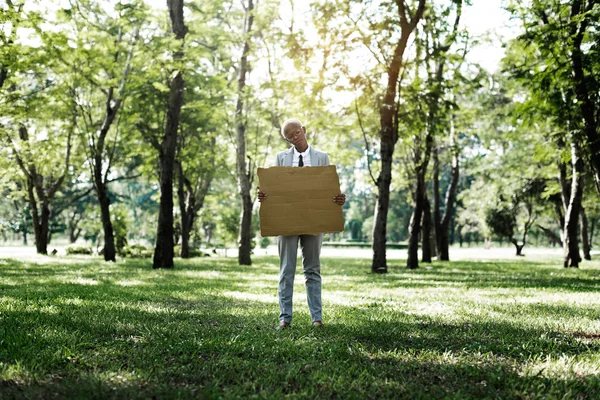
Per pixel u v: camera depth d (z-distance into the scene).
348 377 3.56
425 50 18.53
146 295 8.77
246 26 24.91
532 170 28.36
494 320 6.22
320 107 17.48
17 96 20.05
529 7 17.36
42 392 3.14
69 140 29.30
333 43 16.33
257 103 22.34
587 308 7.56
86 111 24.25
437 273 17.42
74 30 22.67
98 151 25.22
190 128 27.05
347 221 89.19
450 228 80.06
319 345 4.55
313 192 5.57
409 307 7.57
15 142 26.53
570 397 3.21
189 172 31.50
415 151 22.64
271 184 5.58
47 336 4.67
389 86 17.05
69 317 5.88
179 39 19.50
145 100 23.64
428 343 4.79
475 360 4.13
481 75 21.70
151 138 25.31
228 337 4.87
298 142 5.82
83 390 3.15
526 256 42.31
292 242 5.66
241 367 3.80
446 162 28.83
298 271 16.55
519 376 3.65
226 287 10.60
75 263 22.06
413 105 17.00
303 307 7.39
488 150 31.92
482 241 83.94
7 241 91.75
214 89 25.53
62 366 3.76
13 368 3.57
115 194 59.97
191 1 24.05
